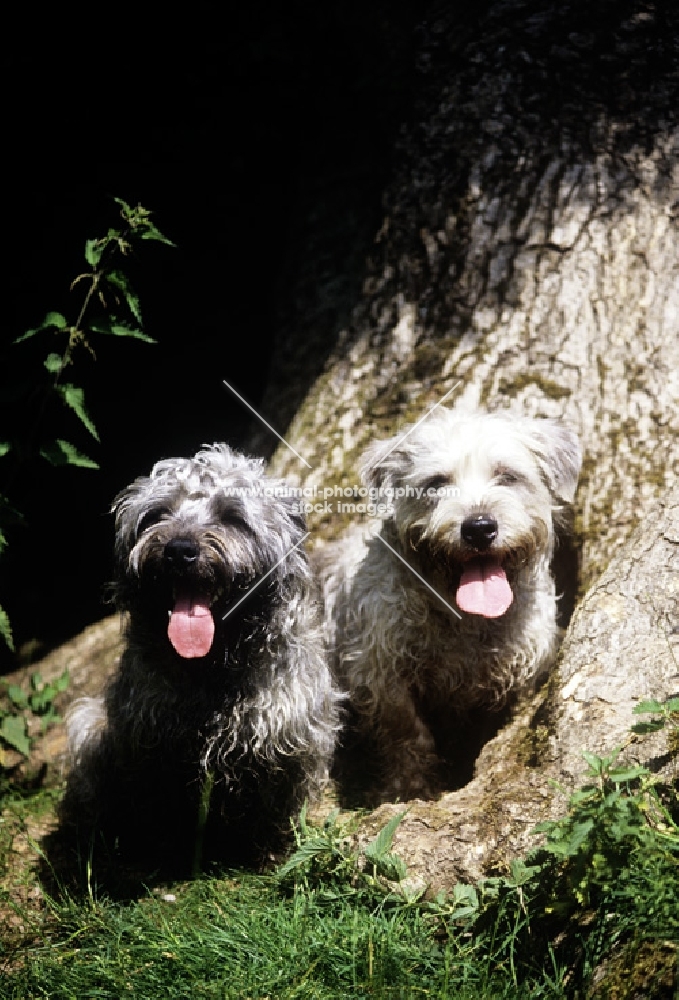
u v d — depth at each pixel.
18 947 1.25
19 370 2.06
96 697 1.58
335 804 1.45
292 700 1.38
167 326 2.14
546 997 1.08
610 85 1.69
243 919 1.22
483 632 1.45
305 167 1.94
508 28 1.75
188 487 1.37
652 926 1.06
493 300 1.65
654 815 1.13
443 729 1.54
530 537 1.40
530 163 1.68
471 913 1.16
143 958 1.18
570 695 1.27
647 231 1.61
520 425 1.46
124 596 1.38
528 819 1.21
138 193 2.05
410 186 1.75
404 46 1.84
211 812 1.42
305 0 1.90
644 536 1.36
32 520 2.12
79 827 1.44
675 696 1.21
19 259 2.06
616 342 1.57
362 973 1.13
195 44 1.95
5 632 1.49
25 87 1.96
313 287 1.83
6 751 1.59
